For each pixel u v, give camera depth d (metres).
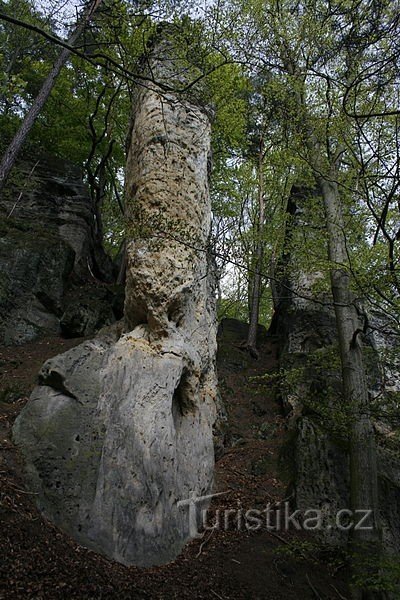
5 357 10.18
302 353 12.34
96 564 5.48
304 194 14.75
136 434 6.86
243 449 10.16
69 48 4.11
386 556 6.94
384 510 7.88
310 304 13.52
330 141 8.47
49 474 6.33
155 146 9.41
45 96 8.52
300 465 8.77
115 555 5.80
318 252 9.99
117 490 6.31
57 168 15.97
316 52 8.28
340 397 9.62
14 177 14.19
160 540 6.32
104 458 6.54
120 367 7.52
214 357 9.65
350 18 5.50
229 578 6.25
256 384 12.65
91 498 6.15
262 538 7.43
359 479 6.41
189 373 8.28
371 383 10.80
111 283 15.70
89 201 15.95
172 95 10.04
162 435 7.08
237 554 6.89
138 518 6.23
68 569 5.16
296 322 13.27
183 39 8.25
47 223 14.39
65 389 7.36
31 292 11.78
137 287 8.18
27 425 7.00
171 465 7.04
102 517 6.03
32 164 15.49
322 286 11.17
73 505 6.05
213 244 6.35
